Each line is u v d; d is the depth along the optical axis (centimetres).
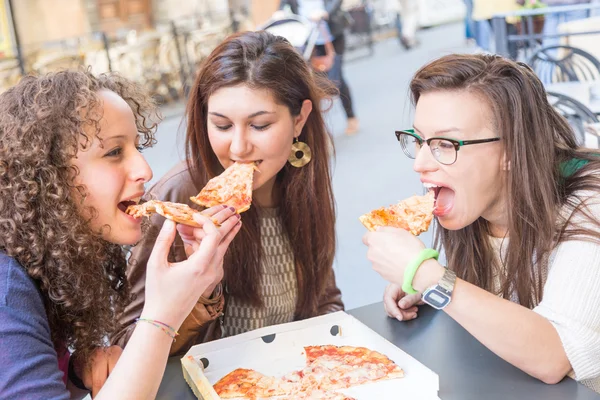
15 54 678
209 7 830
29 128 125
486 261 175
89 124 128
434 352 155
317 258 200
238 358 149
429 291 139
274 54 171
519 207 150
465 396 136
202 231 144
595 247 142
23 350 115
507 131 145
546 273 155
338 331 159
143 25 785
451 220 155
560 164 157
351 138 663
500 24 471
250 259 185
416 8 1099
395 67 966
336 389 137
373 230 150
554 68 477
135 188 135
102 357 151
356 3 1045
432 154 150
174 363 157
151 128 164
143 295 177
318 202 196
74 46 716
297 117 183
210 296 165
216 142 176
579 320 139
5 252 127
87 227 132
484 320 136
